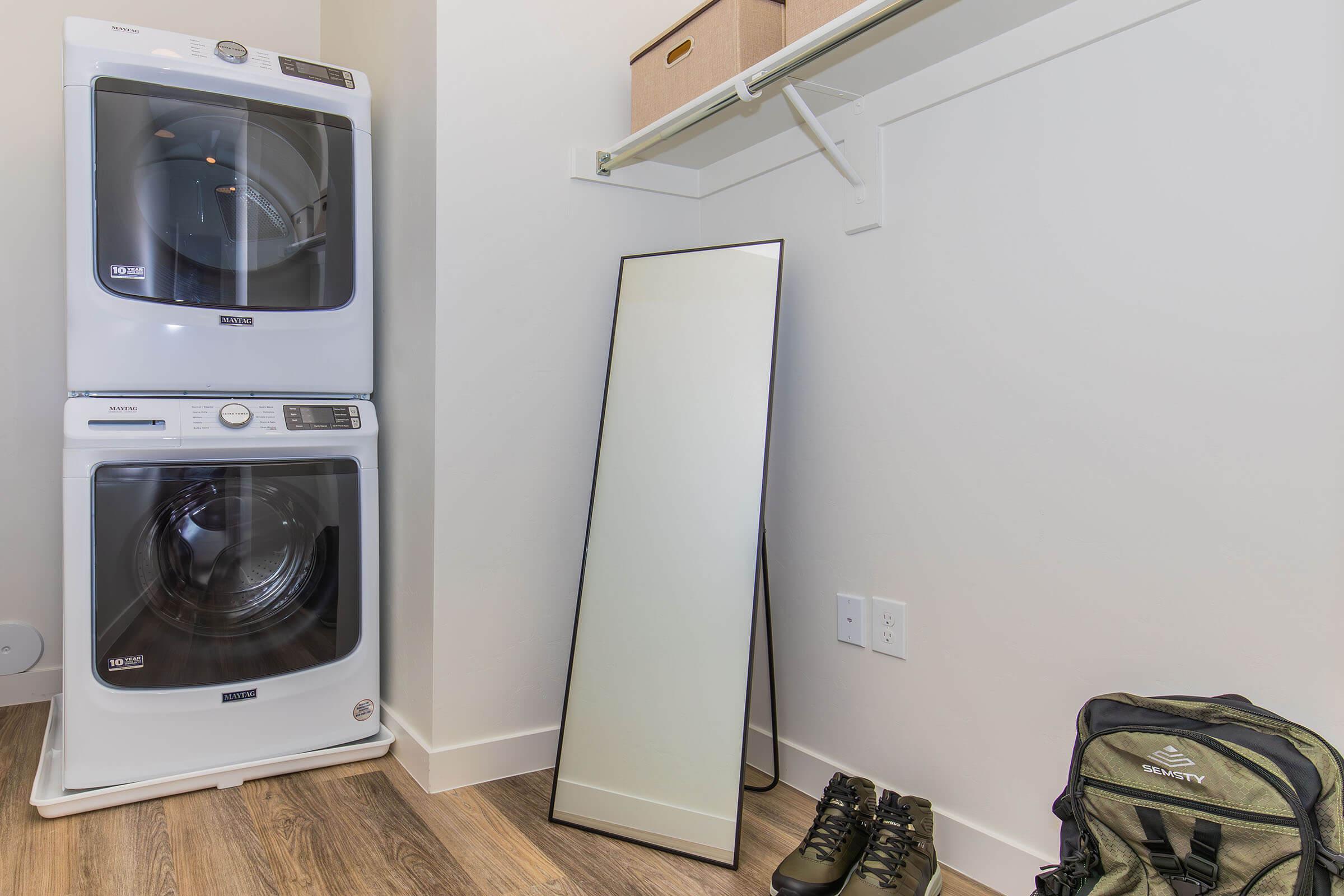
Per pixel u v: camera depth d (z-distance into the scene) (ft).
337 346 6.47
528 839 5.24
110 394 5.73
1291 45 3.44
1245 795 3.14
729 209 6.73
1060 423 4.32
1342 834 2.98
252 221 6.12
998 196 4.61
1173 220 3.84
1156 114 3.90
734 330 5.71
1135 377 4.00
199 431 5.76
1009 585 4.57
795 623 6.04
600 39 6.63
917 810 4.66
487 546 6.09
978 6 4.20
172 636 5.73
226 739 5.92
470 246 5.98
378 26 6.98
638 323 6.16
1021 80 4.48
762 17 5.30
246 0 8.43
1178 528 3.85
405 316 6.41
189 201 5.91
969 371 4.78
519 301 6.20
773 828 5.38
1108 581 4.12
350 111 6.50
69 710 5.44
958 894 4.56
